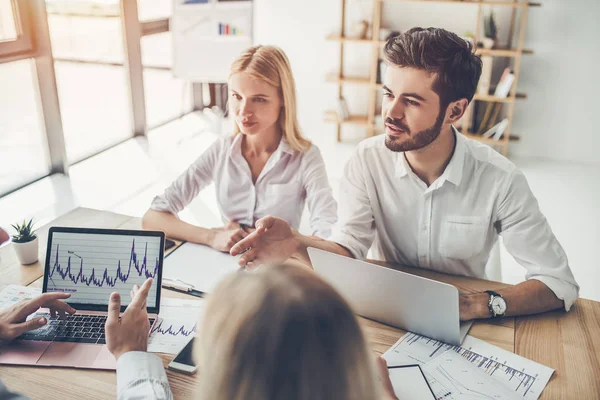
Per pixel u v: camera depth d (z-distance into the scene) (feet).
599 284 10.00
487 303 4.42
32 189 13.39
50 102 13.70
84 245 4.50
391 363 3.85
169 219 5.87
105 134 17.31
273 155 6.25
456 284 4.88
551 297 4.54
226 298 1.92
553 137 16.61
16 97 17.60
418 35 4.59
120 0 16.22
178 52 17.28
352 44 17.43
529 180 15.05
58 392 3.60
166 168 15.15
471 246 5.35
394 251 5.76
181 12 16.89
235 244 4.92
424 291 3.97
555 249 4.90
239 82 5.75
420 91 4.61
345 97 18.13
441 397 3.51
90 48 18.63
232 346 1.81
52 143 14.15
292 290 1.85
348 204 5.65
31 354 3.94
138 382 3.28
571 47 15.57
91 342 4.08
